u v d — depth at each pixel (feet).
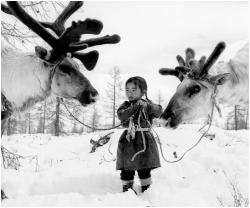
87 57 10.91
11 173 13.71
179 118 10.37
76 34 9.64
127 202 8.23
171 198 8.68
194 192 9.32
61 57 10.04
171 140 21.36
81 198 8.87
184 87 10.60
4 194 9.78
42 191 10.89
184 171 13.33
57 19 11.30
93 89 10.44
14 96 10.36
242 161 13.74
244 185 9.63
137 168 9.78
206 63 10.35
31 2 14.62
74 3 11.16
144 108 10.45
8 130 59.31
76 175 12.12
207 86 10.53
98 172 12.66
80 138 39.93
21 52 10.84
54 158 24.17
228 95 11.50
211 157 14.57
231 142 22.06
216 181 10.46
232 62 12.00
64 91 10.57
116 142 25.11
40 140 41.47
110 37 10.36
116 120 79.30
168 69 11.75
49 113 64.03
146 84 10.93
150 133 10.51
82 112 48.55
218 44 9.98
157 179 11.71
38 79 10.51
